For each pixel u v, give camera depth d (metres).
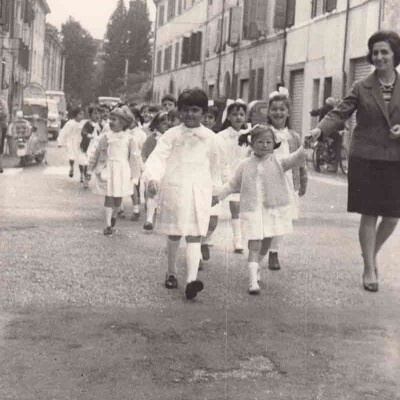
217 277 7.55
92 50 90.00
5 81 42.16
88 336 5.36
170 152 6.93
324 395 4.32
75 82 89.88
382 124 7.20
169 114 9.76
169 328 5.61
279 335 5.49
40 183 17.17
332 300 6.66
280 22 33.09
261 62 36.28
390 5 23.61
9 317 5.80
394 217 7.26
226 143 9.07
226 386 4.43
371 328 5.74
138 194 12.52
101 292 6.71
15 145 25.53
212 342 5.28
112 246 9.20
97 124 17.06
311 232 10.77
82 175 17.22
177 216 6.78
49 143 41.78
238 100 9.09
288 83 32.59
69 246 9.09
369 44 7.24
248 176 7.11
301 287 7.17
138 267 7.91
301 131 31.14
